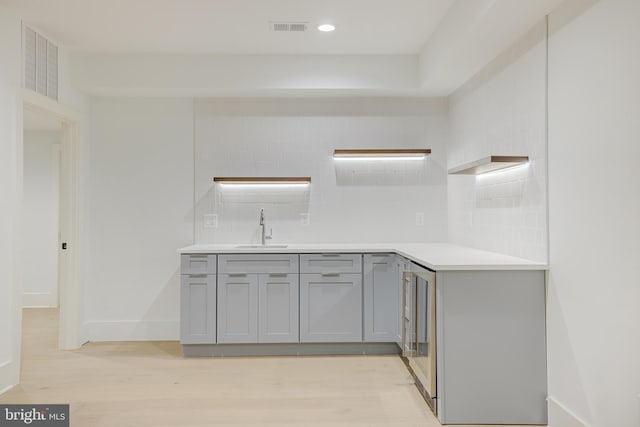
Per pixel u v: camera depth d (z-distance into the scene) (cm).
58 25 346
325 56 413
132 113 439
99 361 375
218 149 443
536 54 276
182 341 384
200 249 386
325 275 388
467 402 262
